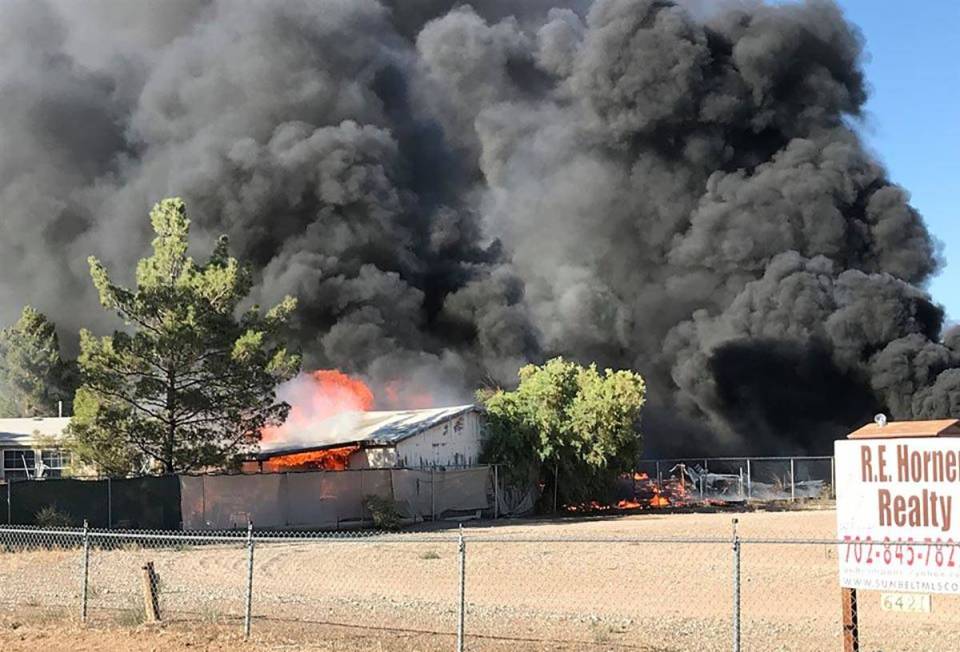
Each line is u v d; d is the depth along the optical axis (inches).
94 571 810.8
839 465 382.9
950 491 362.3
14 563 870.4
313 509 1317.7
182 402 1221.7
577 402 1699.1
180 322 1213.7
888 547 370.3
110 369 1212.5
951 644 456.8
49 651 450.6
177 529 1149.7
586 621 534.3
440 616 555.5
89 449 1197.7
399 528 1318.9
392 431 1555.1
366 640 479.8
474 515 1540.4
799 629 501.4
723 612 568.7
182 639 474.9
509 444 1658.5
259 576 772.0
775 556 852.0
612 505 1755.7
